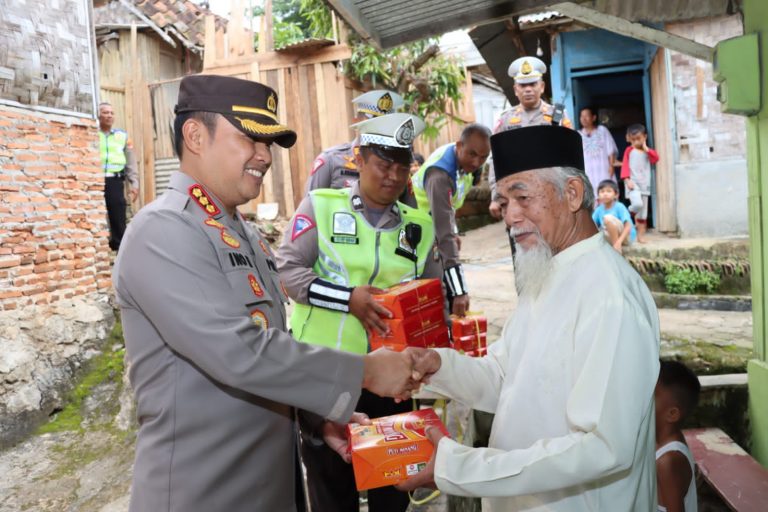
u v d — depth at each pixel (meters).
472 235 10.88
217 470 1.46
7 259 4.87
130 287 1.44
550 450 1.30
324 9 8.61
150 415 1.48
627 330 1.33
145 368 1.48
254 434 1.52
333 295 2.18
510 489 1.33
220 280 1.46
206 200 1.54
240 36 8.20
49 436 4.59
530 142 1.48
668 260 6.16
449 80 9.17
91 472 4.16
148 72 10.96
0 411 4.50
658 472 2.32
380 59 8.15
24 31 5.03
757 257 3.60
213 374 1.40
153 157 9.12
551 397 1.45
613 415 1.27
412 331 2.10
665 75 7.34
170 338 1.41
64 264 5.36
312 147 8.09
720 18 6.89
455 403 3.62
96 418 4.81
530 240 1.52
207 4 12.37
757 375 3.61
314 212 2.32
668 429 2.40
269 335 1.45
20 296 4.95
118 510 3.70
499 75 9.57
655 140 7.90
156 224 1.44
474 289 6.61
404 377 1.64
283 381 1.43
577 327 1.41
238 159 1.53
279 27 10.21
